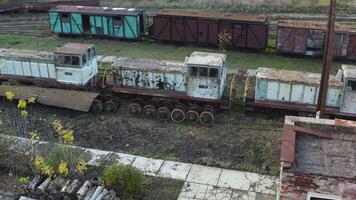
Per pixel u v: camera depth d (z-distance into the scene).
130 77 26.78
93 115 26.53
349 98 23.78
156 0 49.94
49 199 18.48
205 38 37.53
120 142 23.67
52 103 26.31
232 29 36.38
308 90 24.50
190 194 19.62
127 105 27.55
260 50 36.72
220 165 21.56
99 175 20.69
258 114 26.20
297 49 35.28
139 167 21.47
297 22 36.28
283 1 47.00
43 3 47.53
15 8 46.62
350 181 13.03
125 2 50.09
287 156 13.30
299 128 14.58
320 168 13.47
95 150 22.92
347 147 14.17
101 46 38.56
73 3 47.16
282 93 25.03
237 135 24.23
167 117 25.77
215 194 19.61
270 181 20.36
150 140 23.84
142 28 40.16
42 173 19.86
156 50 37.53
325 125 14.69
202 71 25.03
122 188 18.83
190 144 23.44
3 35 41.19
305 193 13.60
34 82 28.58
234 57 35.75
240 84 29.58
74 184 19.23
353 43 34.00
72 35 40.72
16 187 19.70
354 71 23.73
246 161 21.88
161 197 19.41
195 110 25.38
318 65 34.09
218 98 25.58
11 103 27.59
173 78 26.08
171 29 38.06
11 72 29.09
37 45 38.59
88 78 27.83
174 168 21.41
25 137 22.97
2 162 21.16
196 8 47.69
